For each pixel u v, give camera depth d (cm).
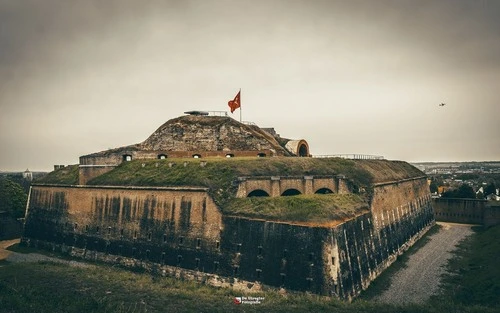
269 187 4384
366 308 3059
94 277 3834
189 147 5600
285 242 3506
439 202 7794
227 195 4119
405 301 3497
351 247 3688
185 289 3619
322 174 4759
